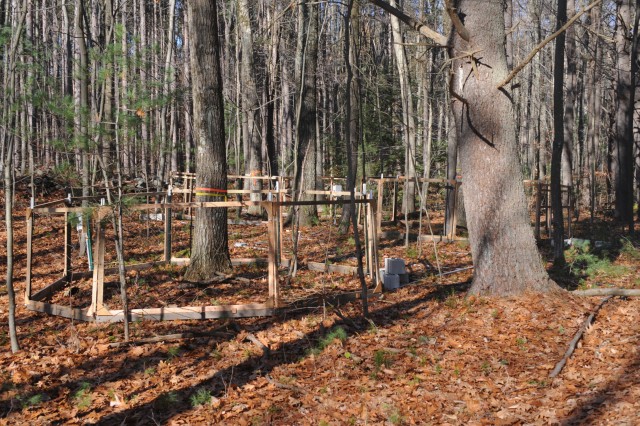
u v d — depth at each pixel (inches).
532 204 920.3
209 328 306.3
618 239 594.9
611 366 229.3
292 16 883.4
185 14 927.7
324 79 1070.4
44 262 466.0
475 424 193.3
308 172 674.2
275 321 313.7
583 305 310.8
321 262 466.9
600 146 1210.0
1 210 663.8
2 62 353.4
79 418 215.9
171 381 243.6
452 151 656.4
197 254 406.0
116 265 444.5
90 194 424.5
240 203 323.6
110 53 290.8
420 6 727.7
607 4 868.0
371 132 821.9
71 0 864.9
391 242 566.6
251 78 766.5
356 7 603.8
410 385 226.7
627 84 752.3
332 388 229.9
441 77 809.5
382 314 322.0
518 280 323.6
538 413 196.2
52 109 285.1
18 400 229.9
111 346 281.3
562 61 427.2
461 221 666.8
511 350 256.8
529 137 1193.4
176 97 400.8
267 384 237.5
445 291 360.5
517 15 858.1
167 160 897.5
